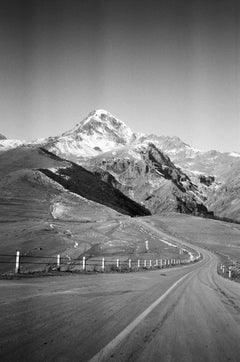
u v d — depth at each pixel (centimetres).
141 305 1190
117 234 10512
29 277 2012
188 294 1622
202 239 15588
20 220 10200
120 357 596
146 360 594
